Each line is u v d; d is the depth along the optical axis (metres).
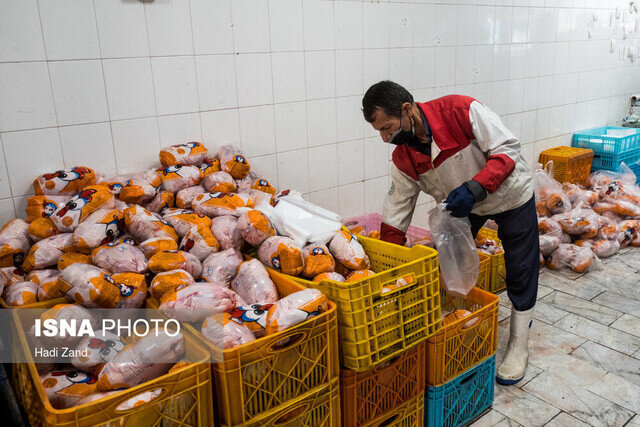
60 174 2.03
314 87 2.81
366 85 3.05
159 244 1.86
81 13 2.04
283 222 2.09
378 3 2.97
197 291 1.56
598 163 4.66
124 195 2.09
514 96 4.07
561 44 4.38
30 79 1.98
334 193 3.08
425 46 3.29
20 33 1.93
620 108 5.42
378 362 1.67
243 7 2.45
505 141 1.96
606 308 3.01
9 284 1.81
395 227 2.29
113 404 1.20
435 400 1.99
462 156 2.05
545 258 3.61
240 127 2.57
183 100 2.36
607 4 4.78
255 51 2.54
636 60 5.45
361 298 1.59
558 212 3.70
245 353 1.39
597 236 3.71
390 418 1.93
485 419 2.15
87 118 2.13
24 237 1.93
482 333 2.10
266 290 1.79
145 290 1.73
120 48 2.15
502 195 2.13
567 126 4.73
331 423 1.66
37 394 1.32
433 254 1.78
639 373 2.41
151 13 2.20
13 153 2.00
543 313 2.97
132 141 2.26
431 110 2.01
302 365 1.55
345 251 2.04
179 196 2.21
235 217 2.10
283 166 2.79
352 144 3.09
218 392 1.41
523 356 2.40
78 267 1.67
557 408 2.19
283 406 1.51
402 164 2.18
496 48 3.79
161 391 1.28
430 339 1.92
